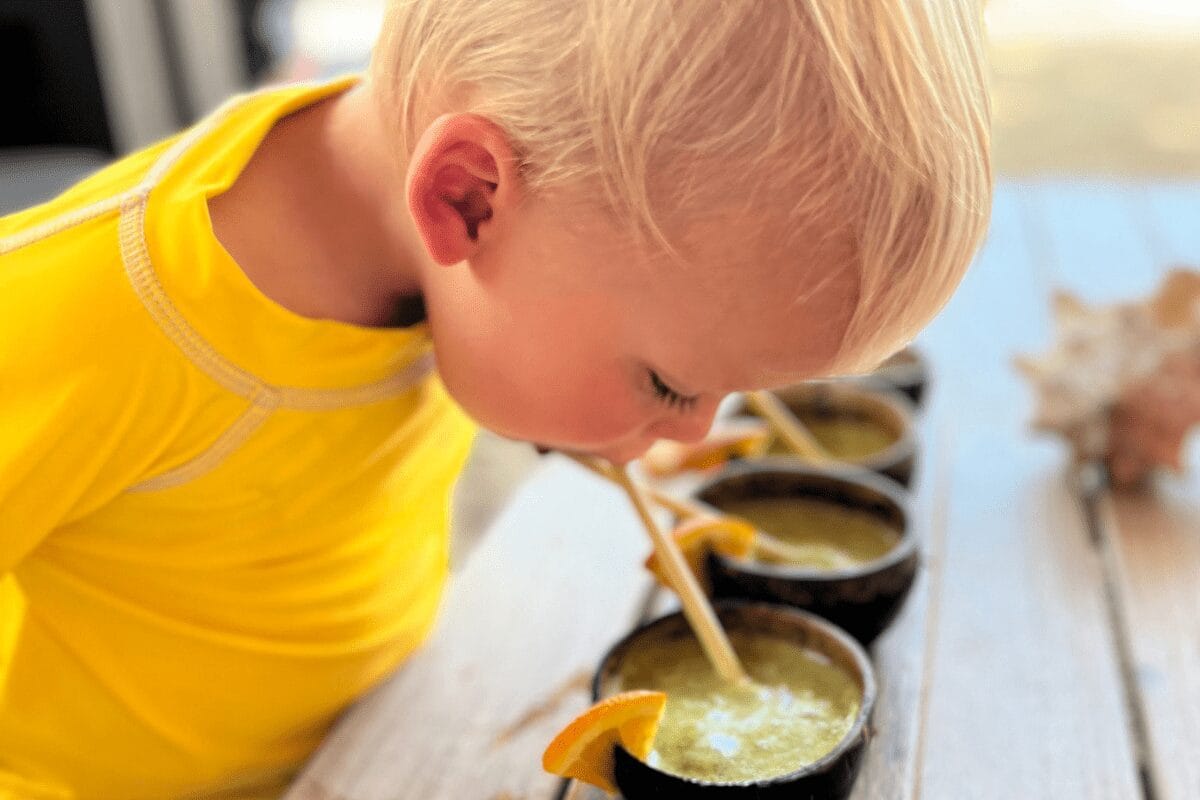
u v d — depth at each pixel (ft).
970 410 4.02
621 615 2.92
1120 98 12.62
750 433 3.32
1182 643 2.82
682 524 2.68
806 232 1.79
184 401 2.34
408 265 2.41
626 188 1.82
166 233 2.27
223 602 2.67
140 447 2.36
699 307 1.90
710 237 1.81
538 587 3.03
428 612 3.13
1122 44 15.03
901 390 3.78
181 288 2.27
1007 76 13.80
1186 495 3.50
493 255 2.05
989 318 4.70
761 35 1.71
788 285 1.84
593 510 3.37
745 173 1.75
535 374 2.13
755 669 2.46
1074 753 2.45
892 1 1.69
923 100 1.72
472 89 1.96
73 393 2.23
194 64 9.50
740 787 1.99
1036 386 3.67
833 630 2.44
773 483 3.12
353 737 2.52
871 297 1.84
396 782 2.41
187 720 2.74
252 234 2.39
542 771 2.43
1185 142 10.91
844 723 2.29
